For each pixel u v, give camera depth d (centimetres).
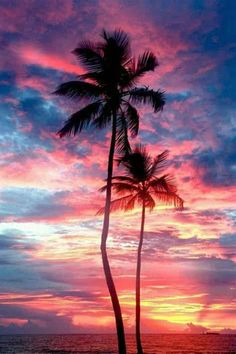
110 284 1897
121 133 2095
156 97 2069
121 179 3131
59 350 7225
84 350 7325
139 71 2109
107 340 15300
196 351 6719
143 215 3200
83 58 2044
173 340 15150
